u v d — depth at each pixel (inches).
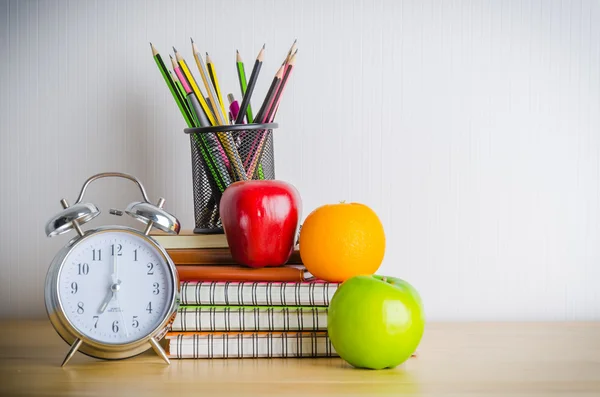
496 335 44.2
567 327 47.0
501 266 50.1
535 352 39.2
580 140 49.9
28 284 50.6
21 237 50.6
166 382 32.4
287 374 33.9
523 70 49.9
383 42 49.8
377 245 38.8
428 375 33.7
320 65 49.9
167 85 48.4
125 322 36.1
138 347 36.3
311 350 37.4
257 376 33.5
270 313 37.4
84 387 31.6
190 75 43.3
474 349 40.0
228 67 50.1
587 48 49.8
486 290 50.1
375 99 49.9
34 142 50.6
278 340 37.5
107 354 36.1
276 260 39.2
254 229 38.3
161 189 50.5
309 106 49.9
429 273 50.0
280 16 50.0
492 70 49.9
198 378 33.1
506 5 49.8
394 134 49.9
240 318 37.5
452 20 49.9
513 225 49.9
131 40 50.4
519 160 49.9
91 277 36.1
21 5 50.5
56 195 50.6
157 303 36.4
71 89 50.6
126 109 50.5
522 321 50.0
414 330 34.6
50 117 50.6
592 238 49.9
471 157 49.9
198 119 42.9
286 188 39.3
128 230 36.3
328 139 49.9
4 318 50.6
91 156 50.6
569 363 36.4
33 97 50.6
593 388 31.4
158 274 36.4
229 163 42.5
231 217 38.6
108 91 50.5
